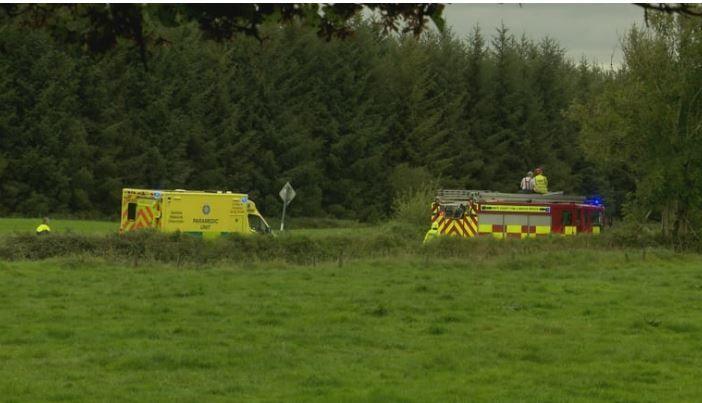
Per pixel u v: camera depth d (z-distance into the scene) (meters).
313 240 60.50
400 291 43.03
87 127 127.06
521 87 167.12
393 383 24.91
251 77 144.62
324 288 43.72
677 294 43.66
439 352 29.09
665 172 68.19
